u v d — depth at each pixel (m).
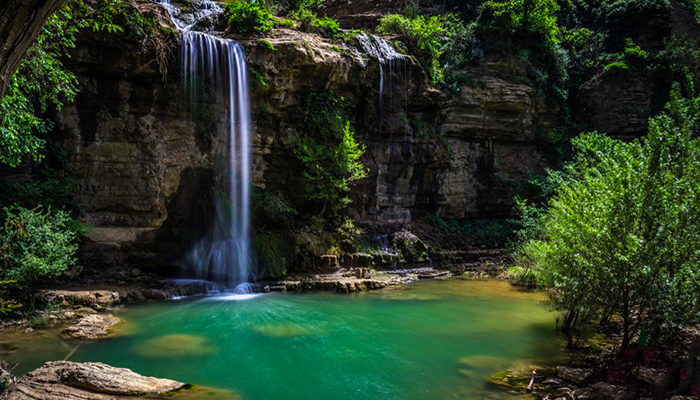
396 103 19.67
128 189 14.16
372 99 19.05
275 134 17.08
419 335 9.41
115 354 7.90
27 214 10.46
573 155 23.42
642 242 6.63
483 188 23.03
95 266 13.15
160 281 13.32
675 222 6.64
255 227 15.75
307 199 17.30
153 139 14.49
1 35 3.34
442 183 21.41
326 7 29.16
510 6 24.50
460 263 18.72
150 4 14.66
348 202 18.30
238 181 15.98
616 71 24.77
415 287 14.66
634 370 6.66
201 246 14.91
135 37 13.22
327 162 16.83
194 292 13.03
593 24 29.84
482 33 23.81
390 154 19.81
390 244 17.97
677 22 32.38
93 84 13.52
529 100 22.86
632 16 27.59
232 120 15.67
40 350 7.96
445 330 9.79
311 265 15.56
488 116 22.48
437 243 19.92
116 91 13.83
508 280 15.87
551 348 8.52
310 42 17.03
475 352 8.32
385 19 22.61
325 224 17.27
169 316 10.57
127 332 9.23
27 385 5.71
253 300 12.47
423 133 20.61
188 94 14.80
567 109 25.34
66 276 12.27
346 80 17.86
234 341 8.84
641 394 6.00
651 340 6.91
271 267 14.49
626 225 6.93
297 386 6.71
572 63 26.72
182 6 20.20
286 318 10.64
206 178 15.46
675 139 7.03
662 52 25.84
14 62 3.53
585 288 7.62
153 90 14.27
